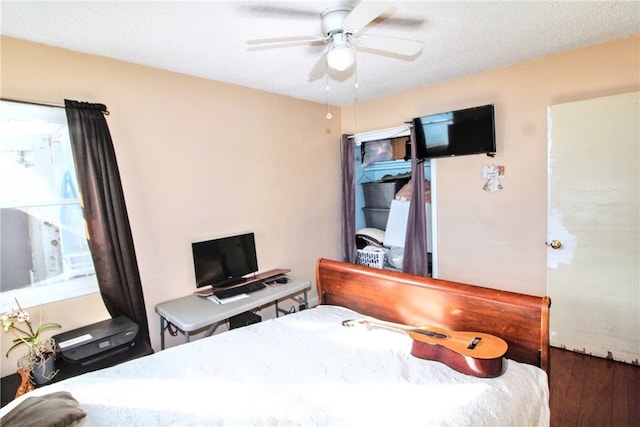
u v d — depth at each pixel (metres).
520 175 2.88
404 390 1.35
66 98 2.15
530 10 1.88
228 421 1.22
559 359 2.58
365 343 1.75
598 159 2.46
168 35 2.00
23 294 2.11
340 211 4.12
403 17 1.92
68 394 1.32
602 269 2.51
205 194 2.85
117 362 2.02
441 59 2.62
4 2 1.59
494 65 2.83
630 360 2.45
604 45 2.44
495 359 1.40
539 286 2.85
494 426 1.15
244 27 1.93
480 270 3.17
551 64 2.66
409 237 3.43
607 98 2.39
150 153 2.52
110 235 2.22
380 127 3.78
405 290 1.98
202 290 2.80
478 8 1.83
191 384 1.45
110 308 2.25
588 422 1.91
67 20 1.78
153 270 2.55
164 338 2.59
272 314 3.40
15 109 1.99
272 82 3.01
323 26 1.76
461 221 3.25
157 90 2.55
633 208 2.36
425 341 1.60
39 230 2.16
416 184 3.38
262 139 3.27
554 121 2.61
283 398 1.34
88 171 2.14
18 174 2.07
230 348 1.75
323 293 2.46
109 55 2.28
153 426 1.21
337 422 1.19
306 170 3.71
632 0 1.79
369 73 2.89
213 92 2.88
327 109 3.94
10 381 1.90
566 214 2.62
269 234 3.36
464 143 3.09
